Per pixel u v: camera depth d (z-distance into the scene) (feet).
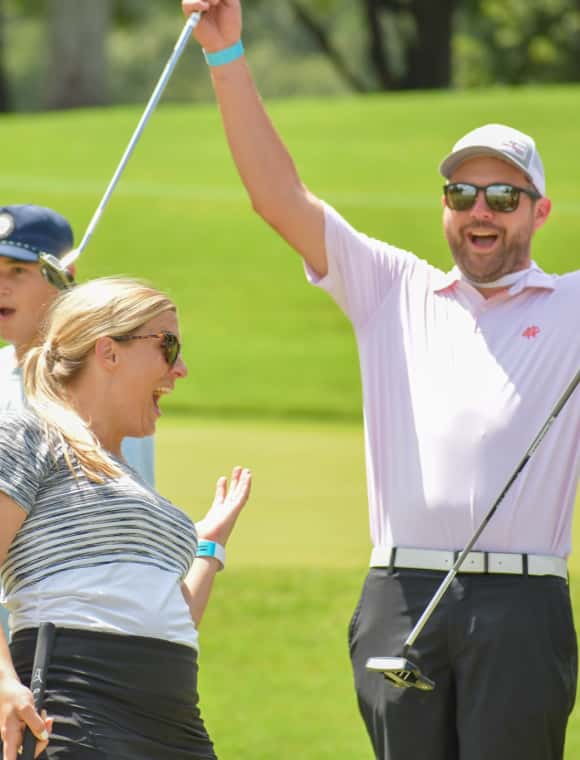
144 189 198.80
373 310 41.11
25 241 41.93
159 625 32.48
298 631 68.69
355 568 75.56
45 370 33.83
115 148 220.64
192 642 33.40
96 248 179.63
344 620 69.62
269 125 41.83
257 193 41.52
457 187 39.91
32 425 32.81
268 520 83.25
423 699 38.58
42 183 201.67
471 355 39.42
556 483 38.70
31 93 427.33
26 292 41.96
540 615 38.04
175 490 88.43
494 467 38.50
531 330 39.34
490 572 38.24
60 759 30.89
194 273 172.76
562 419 38.75
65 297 34.22
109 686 31.78
